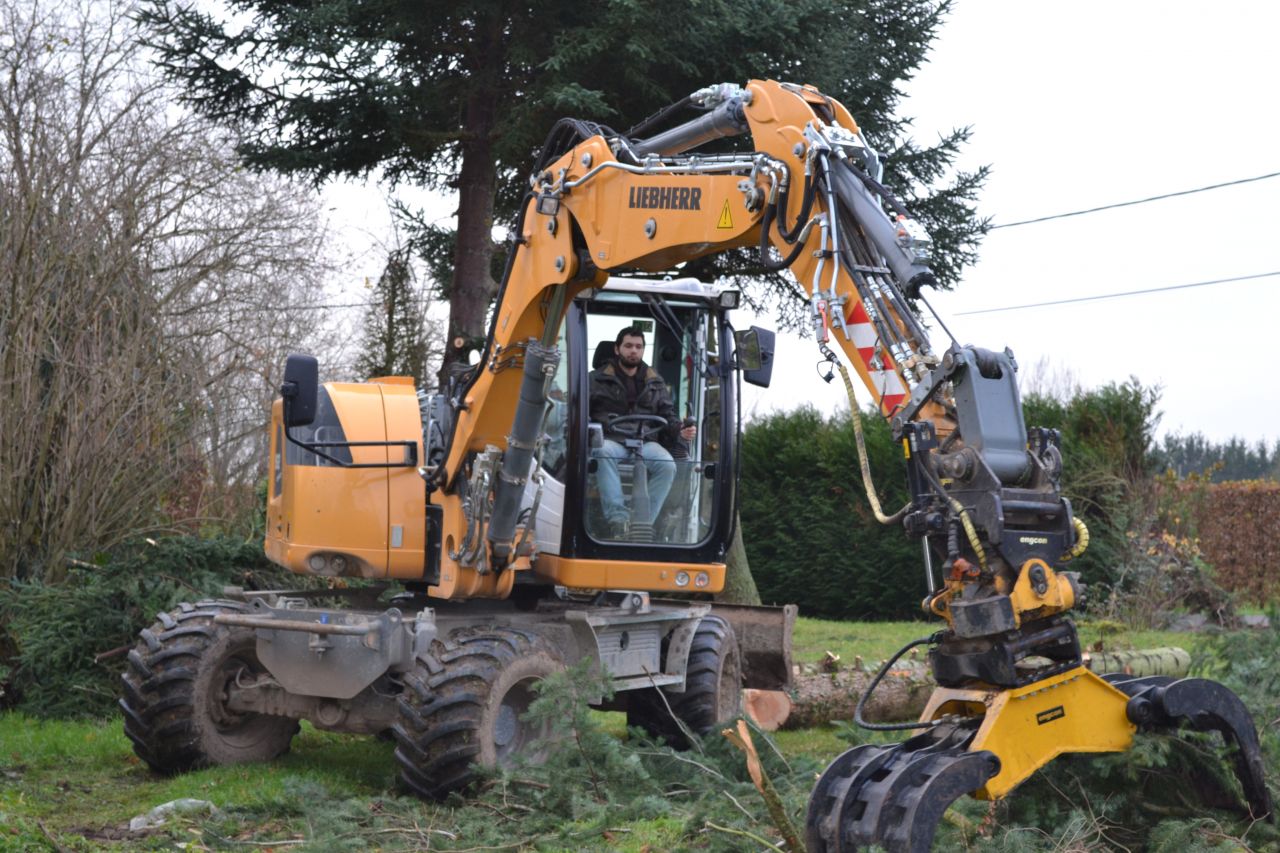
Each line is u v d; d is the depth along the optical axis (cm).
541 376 681
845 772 453
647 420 780
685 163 615
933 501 465
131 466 1004
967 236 1565
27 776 734
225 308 1240
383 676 687
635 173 631
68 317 991
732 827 520
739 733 475
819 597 1962
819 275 516
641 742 813
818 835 446
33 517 964
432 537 764
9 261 964
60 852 558
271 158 1301
